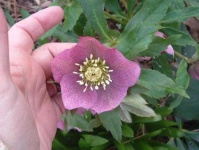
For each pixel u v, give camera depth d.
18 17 0.25
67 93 0.15
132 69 0.14
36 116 0.15
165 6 0.15
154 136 0.22
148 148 0.20
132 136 0.19
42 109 0.16
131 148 0.20
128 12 0.19
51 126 0.16
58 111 0.17
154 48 0.15
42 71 0.16
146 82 0.15
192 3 0.19
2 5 0.25
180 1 0.19
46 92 0.16
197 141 0.22
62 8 0.18
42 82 0.16
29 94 0.15
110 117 0.15
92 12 0.16
